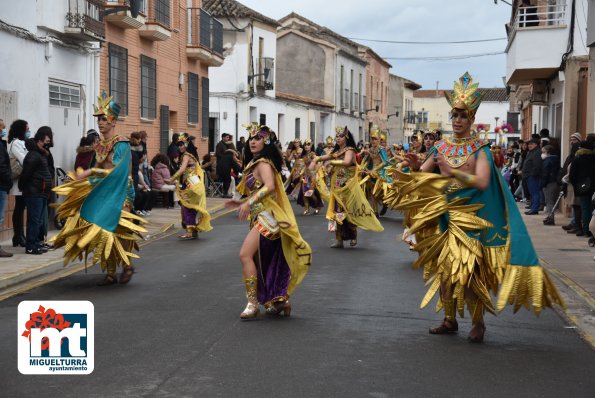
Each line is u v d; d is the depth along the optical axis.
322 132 50.19
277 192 7.84
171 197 21.17
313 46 50.38
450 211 6.89
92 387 5.58
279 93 41.34
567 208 19.45
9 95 14.52
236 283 9.91
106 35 20.08
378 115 66.62
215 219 19.41
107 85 20.14
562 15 22.58
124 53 21.38
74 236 9.42
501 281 6.73
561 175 16.80
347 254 12.82
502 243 6.83
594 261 12.04
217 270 11.01
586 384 5.86
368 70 61.91
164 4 24.11
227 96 35.09
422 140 13.91
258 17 36.16
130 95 22.16
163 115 25.23
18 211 12.94
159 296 9.02
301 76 50.44
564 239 14.90
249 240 7.78
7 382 5.72
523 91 31.66
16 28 14.70
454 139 7.00
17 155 12.67
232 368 6.06
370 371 6.05
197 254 12.76
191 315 7.96
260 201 7.77
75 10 17.20
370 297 9.09
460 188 6.91
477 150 6.86
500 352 6.74
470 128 7.15
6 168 11.67
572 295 9.55
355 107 57.41
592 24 15.57
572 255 12.72
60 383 5.68
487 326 7.78
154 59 24.20
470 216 6.79
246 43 35.34
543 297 6.82
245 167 7.86
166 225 16.83
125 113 21.55
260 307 8.39
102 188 9.51
